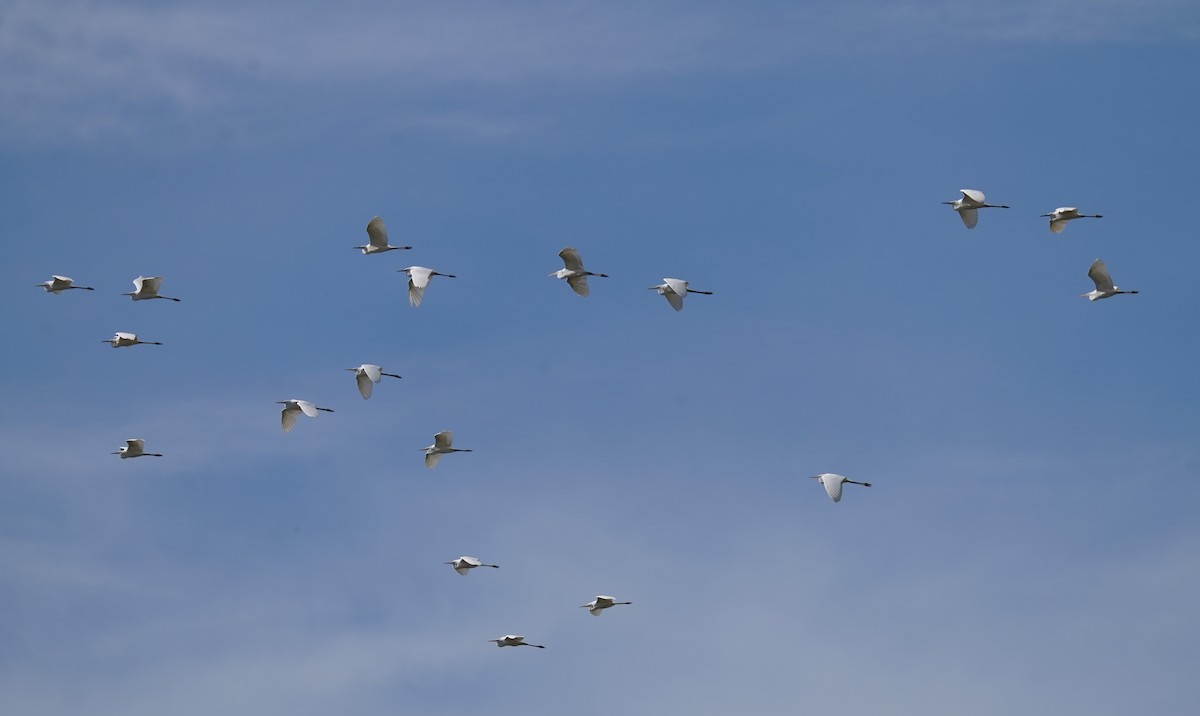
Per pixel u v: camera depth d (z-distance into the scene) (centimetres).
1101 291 8494
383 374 8294
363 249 8481
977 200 8438
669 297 8388
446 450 8581
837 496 7206
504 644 8400
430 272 8300
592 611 7888
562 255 8262
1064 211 8356
